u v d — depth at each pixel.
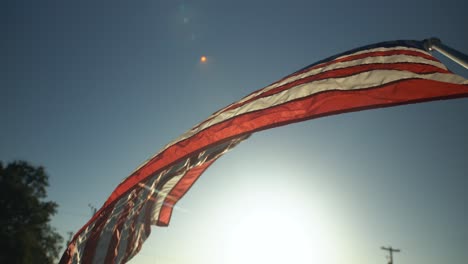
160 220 5.05
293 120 4.54
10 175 34.25
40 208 35.16
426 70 4.65
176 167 5.02
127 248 4.83
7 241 31.73
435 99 3.79
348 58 5.32
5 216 33.03
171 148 5.29
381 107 4.10
